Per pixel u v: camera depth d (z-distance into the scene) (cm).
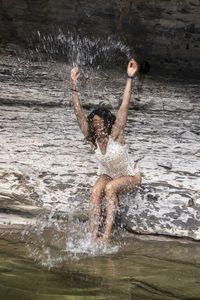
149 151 554
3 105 770
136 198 400
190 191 416
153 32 1502
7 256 294
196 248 337
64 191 408
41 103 795
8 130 607
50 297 219
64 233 355
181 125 758
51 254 303
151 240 353
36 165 460
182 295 232
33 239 339
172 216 377
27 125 650
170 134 674
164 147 584
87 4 1457
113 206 344
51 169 453
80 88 934
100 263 288
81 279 252
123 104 356
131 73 359
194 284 252
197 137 666
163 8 1484
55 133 617
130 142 598
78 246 325
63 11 1450
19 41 1424
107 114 351
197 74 1470
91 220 346
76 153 521
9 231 358
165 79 1271
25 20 1430
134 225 368
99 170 379
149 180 436
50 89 888
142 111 859
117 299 222
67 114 755
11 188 405
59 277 254
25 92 828
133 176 369
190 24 1501
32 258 292
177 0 1475
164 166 483
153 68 1474
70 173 446
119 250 322
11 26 1426
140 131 680
